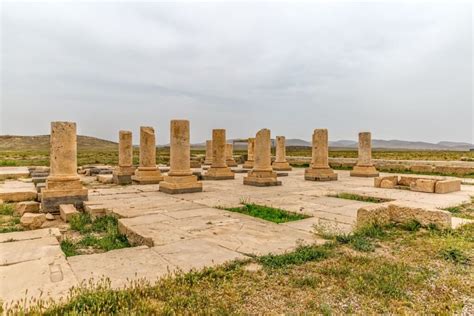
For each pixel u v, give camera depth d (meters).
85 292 4.01
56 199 10.37
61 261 5.38
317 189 15.00
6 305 3.74
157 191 14.26
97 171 22.48
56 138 10.70
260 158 16.81
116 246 6.86
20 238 6.75
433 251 5.83
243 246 6.25
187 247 6.16
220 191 14.34
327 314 3.71
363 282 4.52
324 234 6.96
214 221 8.33
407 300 4.09
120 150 18.11
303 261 5.43
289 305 3.98
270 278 4.75
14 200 11.79
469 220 8.02
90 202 10.78
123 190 14.48
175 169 13.97
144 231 7.20
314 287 4.45
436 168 21.47
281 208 10.27
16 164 31.12
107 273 4.88
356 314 3.77
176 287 4.33
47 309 3.65
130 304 3.87
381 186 15.43
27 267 5.10
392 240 6.59
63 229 8.34
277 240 6.68
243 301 4.07
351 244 6.36
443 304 3.98
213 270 4.92
